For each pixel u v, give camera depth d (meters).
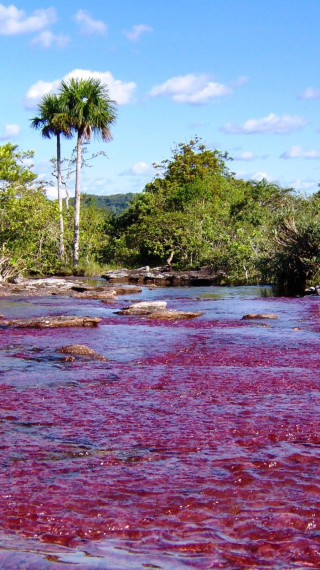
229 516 3.79
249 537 3.48
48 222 35.88
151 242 43.25
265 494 4.14
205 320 16.17
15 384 8.18
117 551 3.27
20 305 20.50
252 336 12.99
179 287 29.89
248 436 5.55
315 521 3.70
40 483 4.40
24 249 32.09
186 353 10.88
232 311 18.47
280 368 9.32
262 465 4.73
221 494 4.14
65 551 3.26
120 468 4.71
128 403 7.00
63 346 11.56
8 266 31.12
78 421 6.18
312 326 14.70
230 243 34.44
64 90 39.44
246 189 62.16
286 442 5.34
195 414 6.42
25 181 31.88
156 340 12.51
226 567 3.08
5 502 4.04
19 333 13.62
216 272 34.31
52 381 8.38
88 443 5.40
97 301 22.03
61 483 4.39
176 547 3.33
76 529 3.60
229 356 10.50
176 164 65.06
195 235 40.91
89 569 2.98
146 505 3.97
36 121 40.62
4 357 10.42
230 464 4.75
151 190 61.81
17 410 6.68
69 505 3.98
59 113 38.81
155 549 3.30
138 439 5.50
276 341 12.23
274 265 30.31
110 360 10.23
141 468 4.70
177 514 3.83
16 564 3.04
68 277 37.12
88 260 42.94
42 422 6.16
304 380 8.30
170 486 4.30
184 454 5.04
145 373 8.96
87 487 4.31
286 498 4.07
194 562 3.12
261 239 32.50
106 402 7.07
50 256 37.81
